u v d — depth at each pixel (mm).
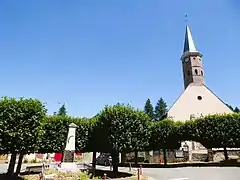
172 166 26438
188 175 18000
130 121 21078
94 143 23062
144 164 31203
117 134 20266
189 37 53219
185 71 50438
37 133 16438
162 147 28672
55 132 21844
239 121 26281
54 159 43969
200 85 45531
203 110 42938
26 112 16422
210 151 32750
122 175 19125
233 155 33531
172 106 42906
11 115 15828
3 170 28203
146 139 22219
